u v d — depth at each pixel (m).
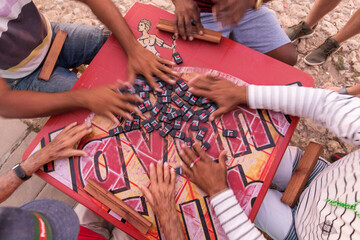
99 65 1.62
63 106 1.46
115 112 1.47
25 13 1.58
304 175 1.42
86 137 1.50
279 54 2.00
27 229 0.67
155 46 1.65
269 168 1.38
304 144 2.52
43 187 2.42
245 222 1.25
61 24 2.03
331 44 2.54
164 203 1.33
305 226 1.38
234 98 1.44
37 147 1.50
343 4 2.97
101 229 1.67
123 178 1.43
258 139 1.43
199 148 1.40
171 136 1.47
